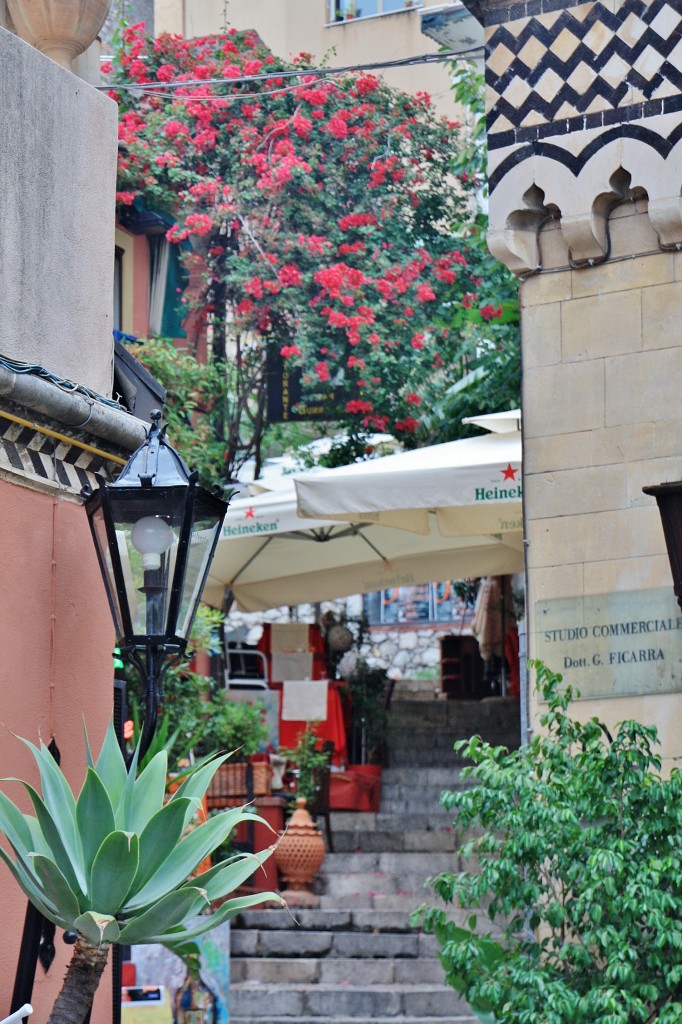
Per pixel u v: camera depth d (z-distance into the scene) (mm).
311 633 14836
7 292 4926
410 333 14836
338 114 15336
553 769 6082
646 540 7102
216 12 18391
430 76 17641
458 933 6270
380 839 12312
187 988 9070
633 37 7320
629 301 7316
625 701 7004
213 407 15070
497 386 14180
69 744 5000
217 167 15219
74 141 5398
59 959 4887
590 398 7344
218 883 4062
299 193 15180
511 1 7648
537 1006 5742
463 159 14875
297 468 15469
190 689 11039
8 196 4977
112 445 5316
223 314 15227
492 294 14609
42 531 4961
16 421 4777
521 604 14562
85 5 5973
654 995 5605
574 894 5930
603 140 7324
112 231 5613
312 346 14797
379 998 10047
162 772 4191
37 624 4883
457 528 10922
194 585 4590
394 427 14852
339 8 18203
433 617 19562
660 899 5574
